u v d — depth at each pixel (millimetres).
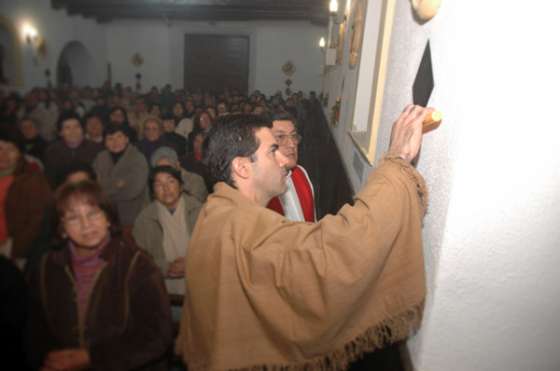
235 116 913
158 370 911
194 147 1570
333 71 3906
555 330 783
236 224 764
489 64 659
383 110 1481
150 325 883
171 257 1322
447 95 768
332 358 767
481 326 792
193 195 1421
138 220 1289
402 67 1196
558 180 697
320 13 3637
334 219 698
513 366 815
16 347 757
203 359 809
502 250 741
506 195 711
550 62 648
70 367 804
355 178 2180
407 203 702
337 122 3375
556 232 726
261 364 741
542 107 667
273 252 702
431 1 862
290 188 1518
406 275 725
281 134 1489
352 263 652
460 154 700
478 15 647
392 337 762
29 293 778
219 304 735
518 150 690
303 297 674
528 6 633
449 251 751
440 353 817
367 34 2184
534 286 757
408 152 747
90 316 831
